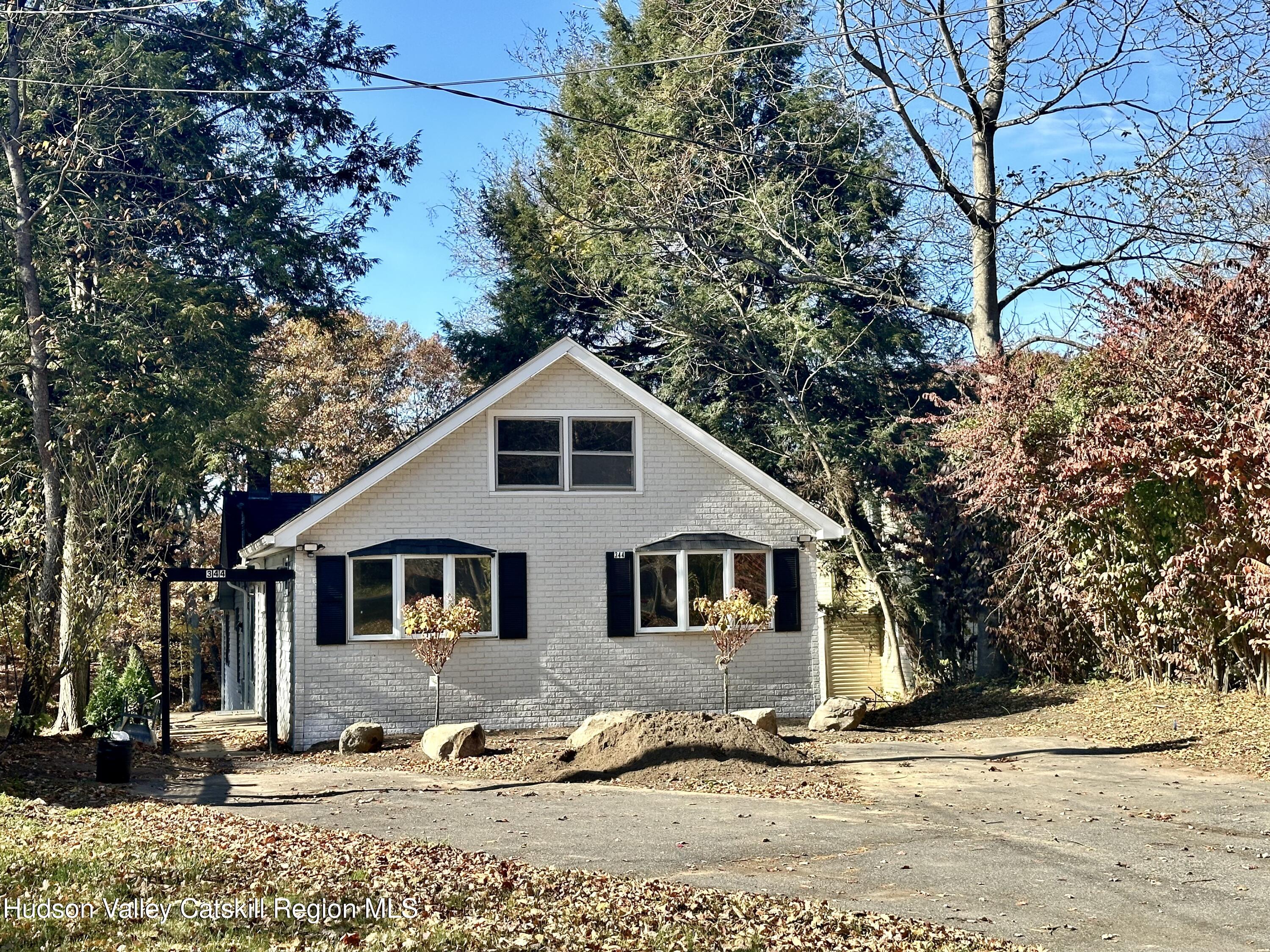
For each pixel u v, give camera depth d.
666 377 32.72
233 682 37.25
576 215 36.19
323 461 45.34
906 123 23.20
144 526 24.70
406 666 21.67
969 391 28.77
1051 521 21.27
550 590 22.44
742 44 30.58
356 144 34.72
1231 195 21.75
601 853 10.85
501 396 22.16
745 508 23.38
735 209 30.59
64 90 27.36
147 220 29.20
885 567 28.84
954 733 19.83
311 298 34.91
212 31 31.97
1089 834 11.66
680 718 17.14
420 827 12.17
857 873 10.11
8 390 26.19
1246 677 19.06
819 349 29.31
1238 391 17.08
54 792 14.58
